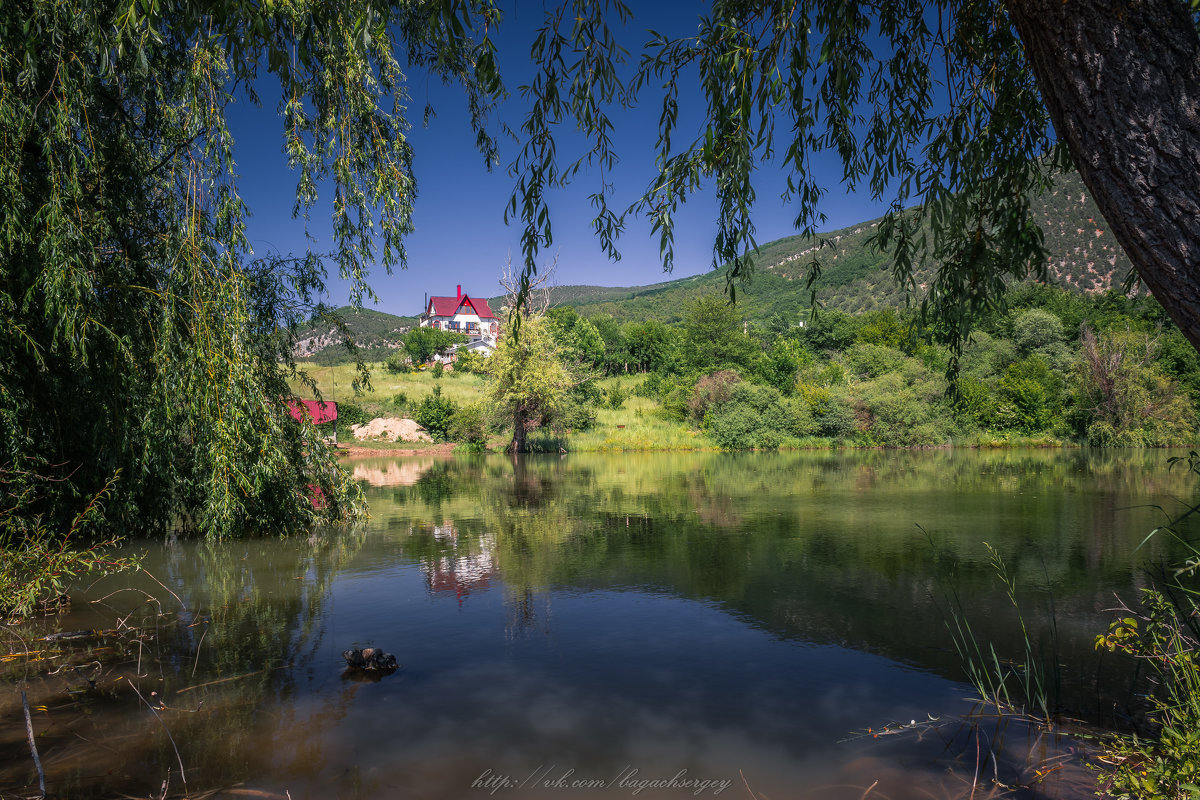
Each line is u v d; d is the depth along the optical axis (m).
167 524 7.76
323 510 8.59
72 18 5.10
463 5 2.53
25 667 3.76
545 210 2.98
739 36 2.87
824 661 3.82
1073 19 1.64
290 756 2.72
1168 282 1.59
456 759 2.70
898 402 27.02
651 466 18.55
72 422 6.73
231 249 6.69
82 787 2.46
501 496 11.82
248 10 2.62
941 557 6.56
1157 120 1.56
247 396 6.71
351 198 7.18
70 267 5.54
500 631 4.41
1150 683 3.43
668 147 3.17
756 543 7.38
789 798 2.38
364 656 3.69
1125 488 12.41
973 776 2.52
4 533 5.28
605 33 2.86
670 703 3.25
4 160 5.34
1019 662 3.78
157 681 3.55
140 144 6.64
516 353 23.59
